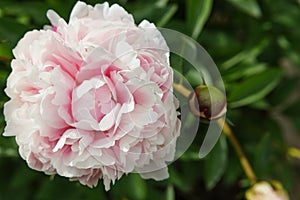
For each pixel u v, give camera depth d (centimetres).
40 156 69
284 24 111
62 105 67
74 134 67
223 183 124
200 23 89
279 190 87
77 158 68
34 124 68
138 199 94
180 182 100
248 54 105
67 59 67
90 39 68
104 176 69
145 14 86
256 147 102
